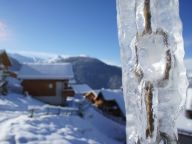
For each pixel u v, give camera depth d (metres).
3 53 32.28
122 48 1.10
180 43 1.00
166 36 1.02
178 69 1.01
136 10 1.07
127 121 1.10
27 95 28.86
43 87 30.92
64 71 31.42
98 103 33.50
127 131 1.10
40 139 11.80
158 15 1.03
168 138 1.02
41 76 30.69
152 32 1.03
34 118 15.70
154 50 1.03
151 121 1.04
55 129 14.25
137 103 1.08
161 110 1.03
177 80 1.01
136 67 1.07
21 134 11.73
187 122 9.57
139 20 1.06
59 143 11.74
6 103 21.50
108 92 32.78
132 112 1.09
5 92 25.58
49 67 32.09
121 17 1.10
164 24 1.02
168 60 1.01
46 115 17.36
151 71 1.04
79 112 21.61
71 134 14.16
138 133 1.07
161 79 1.02
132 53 1.08
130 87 1.09
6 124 13.17
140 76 1.06
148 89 1.04
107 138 19.39
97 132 19.16
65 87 31.72
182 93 1.01
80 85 57.44
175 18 1.01
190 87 10.90
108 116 29.12
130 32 1.08
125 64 1.10
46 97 30.80
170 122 1.02
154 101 1.04
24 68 31.67
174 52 1.01
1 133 11.56
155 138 1.03
